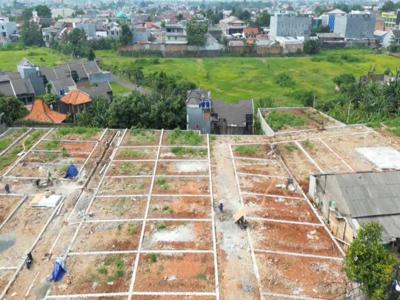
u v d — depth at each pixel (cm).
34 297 2023
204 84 7500
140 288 2062
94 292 2039
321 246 2419
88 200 2905
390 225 2409
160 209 2778
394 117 5016
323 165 3512
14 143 3938
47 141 3978
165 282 2108
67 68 7594
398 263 1969
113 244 2406
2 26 13512
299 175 3334
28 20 15525
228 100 6425
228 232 2541
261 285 2095
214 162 3544
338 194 2598
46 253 2338
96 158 3591
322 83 7638
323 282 2123
